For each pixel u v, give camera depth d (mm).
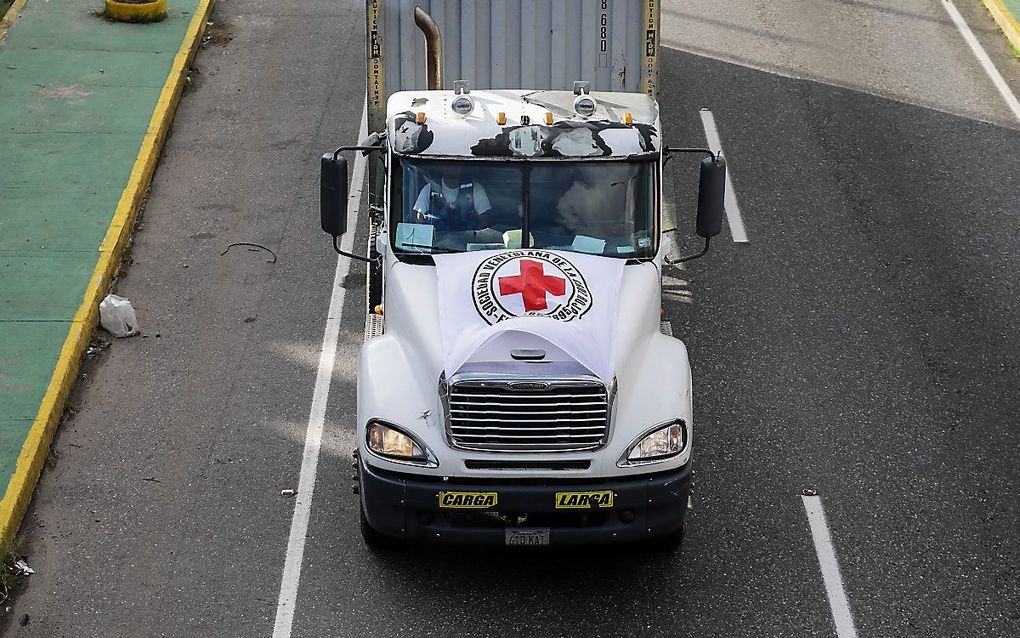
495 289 14547
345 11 34750
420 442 13898
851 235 24141
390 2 19953
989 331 21062
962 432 18406
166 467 17609
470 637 14367
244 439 18219
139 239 23781
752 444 18109
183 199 25234
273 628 14570
